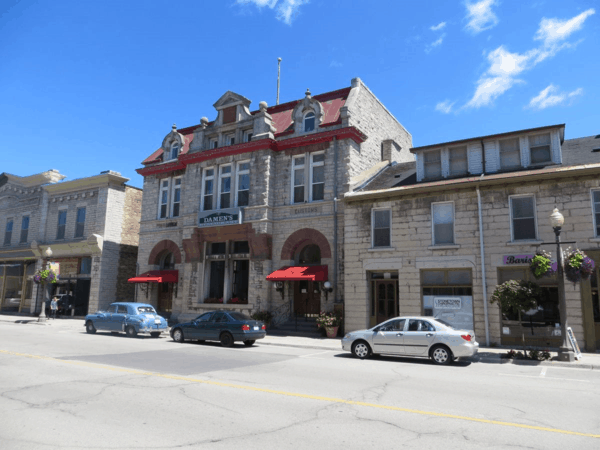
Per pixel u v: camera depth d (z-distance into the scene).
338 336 21.16
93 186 33.50
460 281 18.69
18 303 36.97
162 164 29.78
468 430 6.47
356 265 21.03
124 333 22.45
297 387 9.43
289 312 23.36
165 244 28.92
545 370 12.65
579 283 16.39
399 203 20.39
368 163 25.77
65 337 19.72
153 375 10.60
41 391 8.76
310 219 23.55
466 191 18.97
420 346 13.96
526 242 17.41
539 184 17.59
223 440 5.90
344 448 5.65
